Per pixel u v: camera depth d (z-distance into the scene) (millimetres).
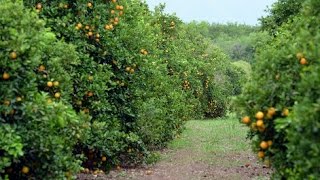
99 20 12969
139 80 14719
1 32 8500
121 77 13945
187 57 35469
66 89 10164
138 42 14445
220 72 44406
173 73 26047
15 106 8352
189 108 26000
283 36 10125
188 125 31078
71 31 12469
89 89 12414
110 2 13352
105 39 13141
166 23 28594
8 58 8375
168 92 20266
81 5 12688
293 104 7426
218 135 24766
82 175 12984
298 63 7703
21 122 8461
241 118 7875
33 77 8664
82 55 12453
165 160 16516
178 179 13336
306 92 6676
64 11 12633
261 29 17516
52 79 9781
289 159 7219
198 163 16031
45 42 9305
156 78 17031
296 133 6500
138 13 15695
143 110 14703
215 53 44000
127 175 13516
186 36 41312
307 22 8375
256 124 7586
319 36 7430
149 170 14461
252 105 7664
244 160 16609
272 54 8000
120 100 14141
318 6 8453
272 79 7754
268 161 7809
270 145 7719
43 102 8578
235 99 7734
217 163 16016
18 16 8797
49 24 12305
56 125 8875
